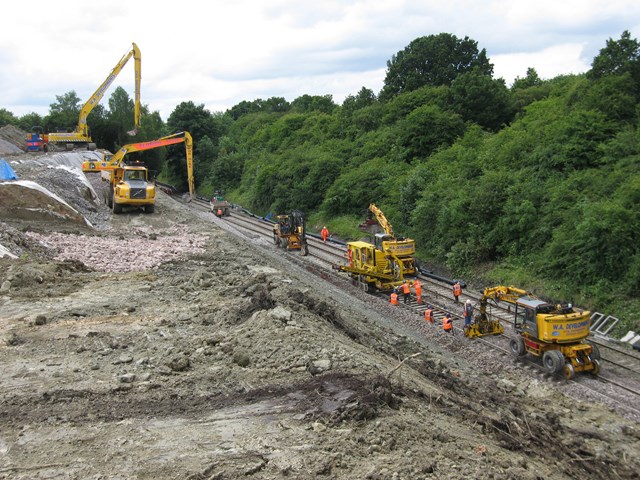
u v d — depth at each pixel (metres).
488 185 29.02
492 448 9.76
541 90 49.69
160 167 75.75
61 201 30.61
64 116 82.12
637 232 21.08
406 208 36.06
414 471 7.96
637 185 21.94
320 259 32.41
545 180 28.55
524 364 17.06
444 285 26.50
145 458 8.23
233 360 11.90
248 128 87.31
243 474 7.80
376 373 11.47
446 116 44.31
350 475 7.83
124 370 11.38
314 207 49.50
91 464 8.08
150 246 26.30
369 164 45.09
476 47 62.25
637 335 18.66
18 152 61.16
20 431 8.98
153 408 9.85
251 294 16.80
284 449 8.46
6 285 17.23
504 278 25.55
